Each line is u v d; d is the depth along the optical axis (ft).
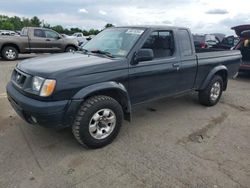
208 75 17.63
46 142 12.49
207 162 11.16
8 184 9.41
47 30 44.83
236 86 25.98
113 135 12.43
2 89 21.63
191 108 18.13
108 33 15.38
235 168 10.78
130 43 13.30
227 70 19.15
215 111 17.74
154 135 13.61
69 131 13.66
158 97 14.74
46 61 12.49
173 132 14.07
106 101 11.71
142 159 11.23
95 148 11.99
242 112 17.78
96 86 11.33
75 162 10.89
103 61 12.05
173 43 15.15
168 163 10.97
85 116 11.19
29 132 13.44
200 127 14.89
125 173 10.20
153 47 14.07
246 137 13.79
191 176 10.12
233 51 20.03
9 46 41.22
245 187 9.61
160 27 14.48
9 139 12.67
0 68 32.07
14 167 10.41
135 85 13.12
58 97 10.51
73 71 10.89
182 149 12.21
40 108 10.32
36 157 11.18
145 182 9.69
